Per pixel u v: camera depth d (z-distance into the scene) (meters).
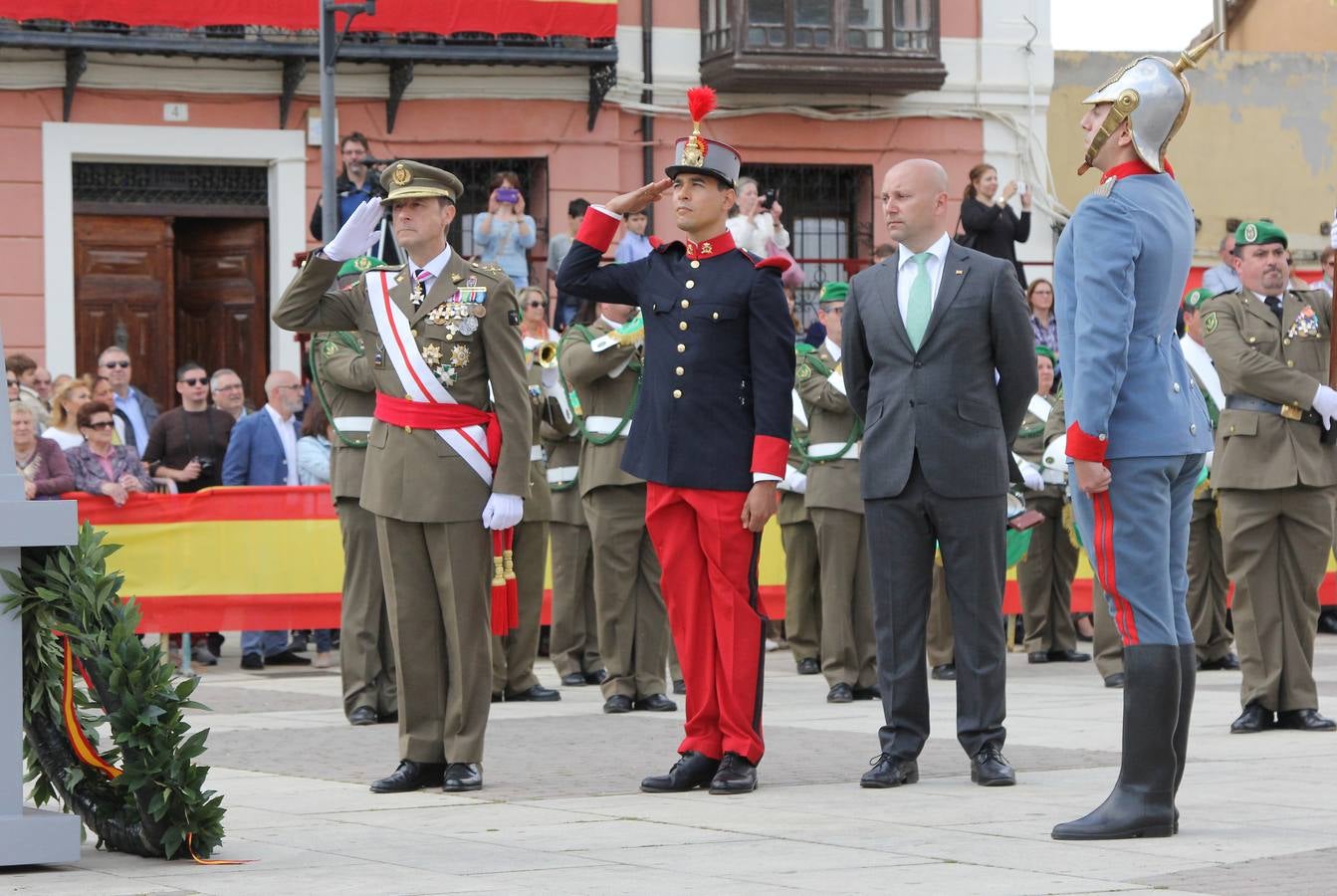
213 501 15.03
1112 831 7.01
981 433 8.72
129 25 21.28
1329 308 10.92
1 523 6.70
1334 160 26.56
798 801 8.10
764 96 24.23
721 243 8.73
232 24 21.50
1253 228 10.77
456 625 8.59
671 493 8.58
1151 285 7.16
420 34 22.33
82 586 6.82
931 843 6.96
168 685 6.88
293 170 22.41
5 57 21.38
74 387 15.51
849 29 23.98
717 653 8.54
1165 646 7.08
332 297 8.91
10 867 6.65
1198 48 7.26
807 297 24.48
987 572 8.69
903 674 8.67
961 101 24.88
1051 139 25.42
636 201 8.90
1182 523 7.36
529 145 23.23
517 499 8.64
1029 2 25.06
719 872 6.39
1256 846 6.82
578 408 13.44
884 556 8.78
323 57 19.73
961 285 8.79
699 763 8.52
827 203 24.67
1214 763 9.19
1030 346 8.81
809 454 12.92
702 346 8.58
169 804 6.75
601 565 12.22
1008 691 13.09
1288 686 10.63
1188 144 26.20
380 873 6.46
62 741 7.04
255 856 6.85
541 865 6.58
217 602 15.03
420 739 8.62
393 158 22.83
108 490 14.80
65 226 21.72
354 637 11.52
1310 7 29.95
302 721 11.66
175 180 22.31
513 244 21.47
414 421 8.64
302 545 15.13
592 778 8.96
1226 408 10.80
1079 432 7.06
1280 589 10.65
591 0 22.84
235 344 22.53
